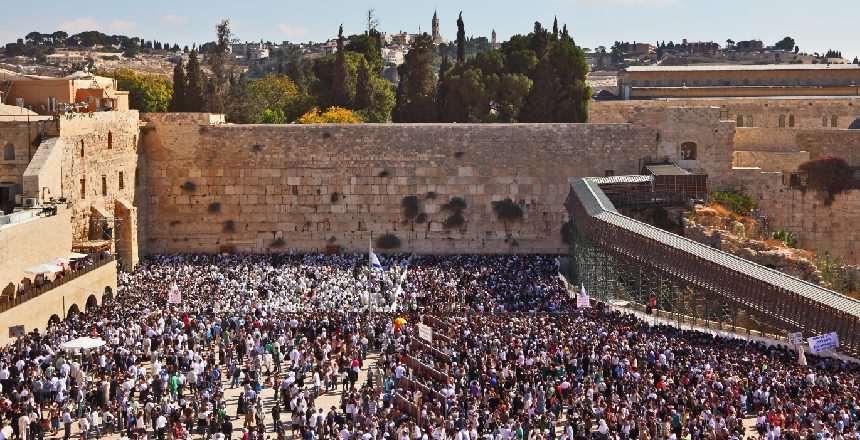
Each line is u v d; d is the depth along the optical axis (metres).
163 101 170.88
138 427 57.50
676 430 52.56
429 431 53.62
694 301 83.19
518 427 53.53
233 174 115.06
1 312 73.19
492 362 64.00
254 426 57.44
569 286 98.75
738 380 58.53
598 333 70.31
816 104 150.62
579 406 56.44
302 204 115.62
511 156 116.50
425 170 116.00
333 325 76.19
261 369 69.69
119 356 66.00
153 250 115.19
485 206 116.75
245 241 115.50
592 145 117.69
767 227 121.19
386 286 93.62
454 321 75.62
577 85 143.38
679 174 113.81
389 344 71.69
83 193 100.50
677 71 185.62
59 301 82.25
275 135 114.88
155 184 115.00
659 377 59.25
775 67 185.62
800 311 71.12
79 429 59.88
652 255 85.12
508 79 144.75
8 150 95.94
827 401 54.69
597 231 92.50
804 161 125.19
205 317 78.88
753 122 151.50
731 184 121.88
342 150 115.25
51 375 62.59
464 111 147.88
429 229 116.38
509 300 88.06
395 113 172.38
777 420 51.97
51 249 89.12
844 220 125.06
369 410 58.03
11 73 129.62
